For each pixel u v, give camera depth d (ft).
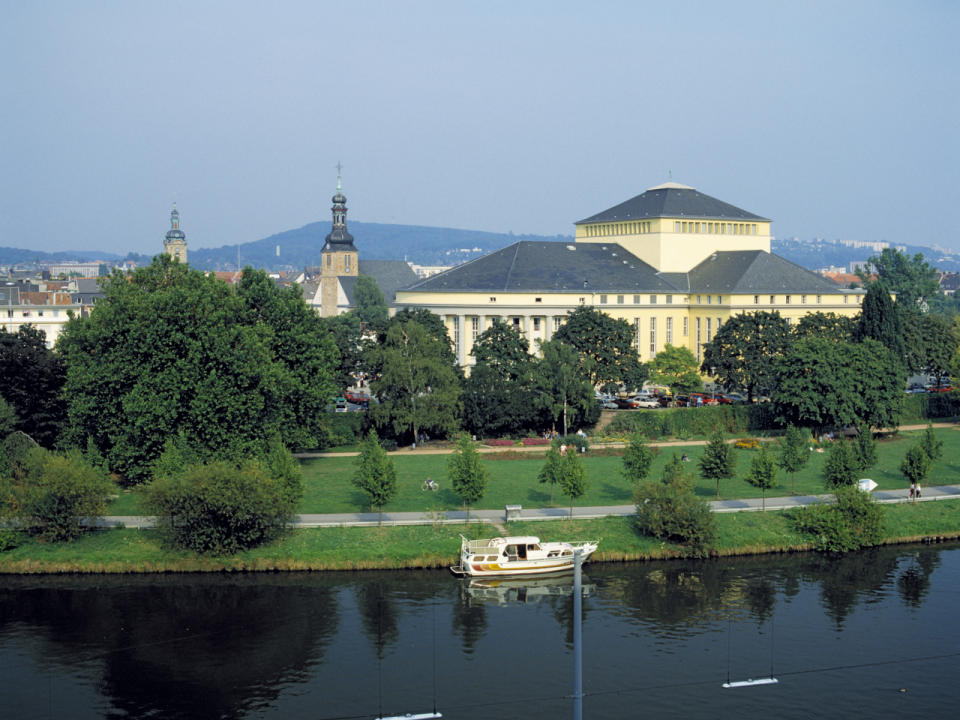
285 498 359.05
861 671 278.26
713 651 290.15
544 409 538.47
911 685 270.46
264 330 437.99
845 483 409.28
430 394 510.17
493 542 350.43
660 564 360.48
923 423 602.03
